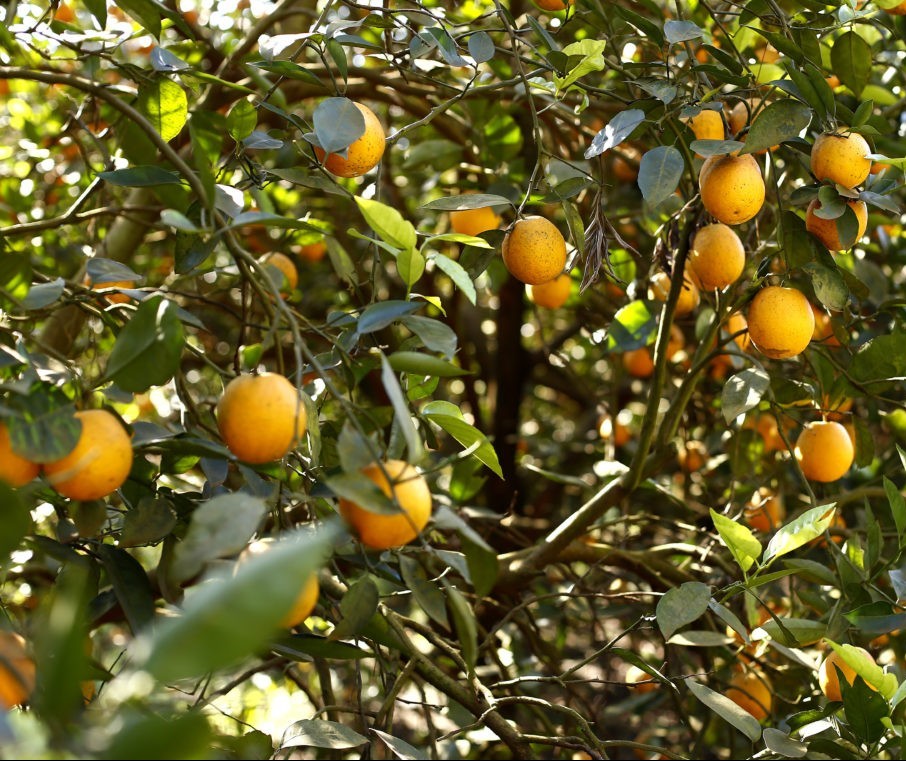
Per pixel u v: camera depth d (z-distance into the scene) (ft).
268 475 6.39
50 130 10.06
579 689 10.77
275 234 9.34
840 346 7.80
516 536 9.59
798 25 7.33
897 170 7.23
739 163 6.61
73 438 5.62
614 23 7.83
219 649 3.44
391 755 8.33
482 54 6.88
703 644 7.13
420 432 6.80
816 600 7.40
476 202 6.84
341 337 6.40
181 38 9.45
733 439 8.38
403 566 6.07
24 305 5.92
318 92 8.63
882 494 8.26
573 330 13.21
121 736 3.92
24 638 5.81
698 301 8.51
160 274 10.23
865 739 6.48
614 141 6.59
